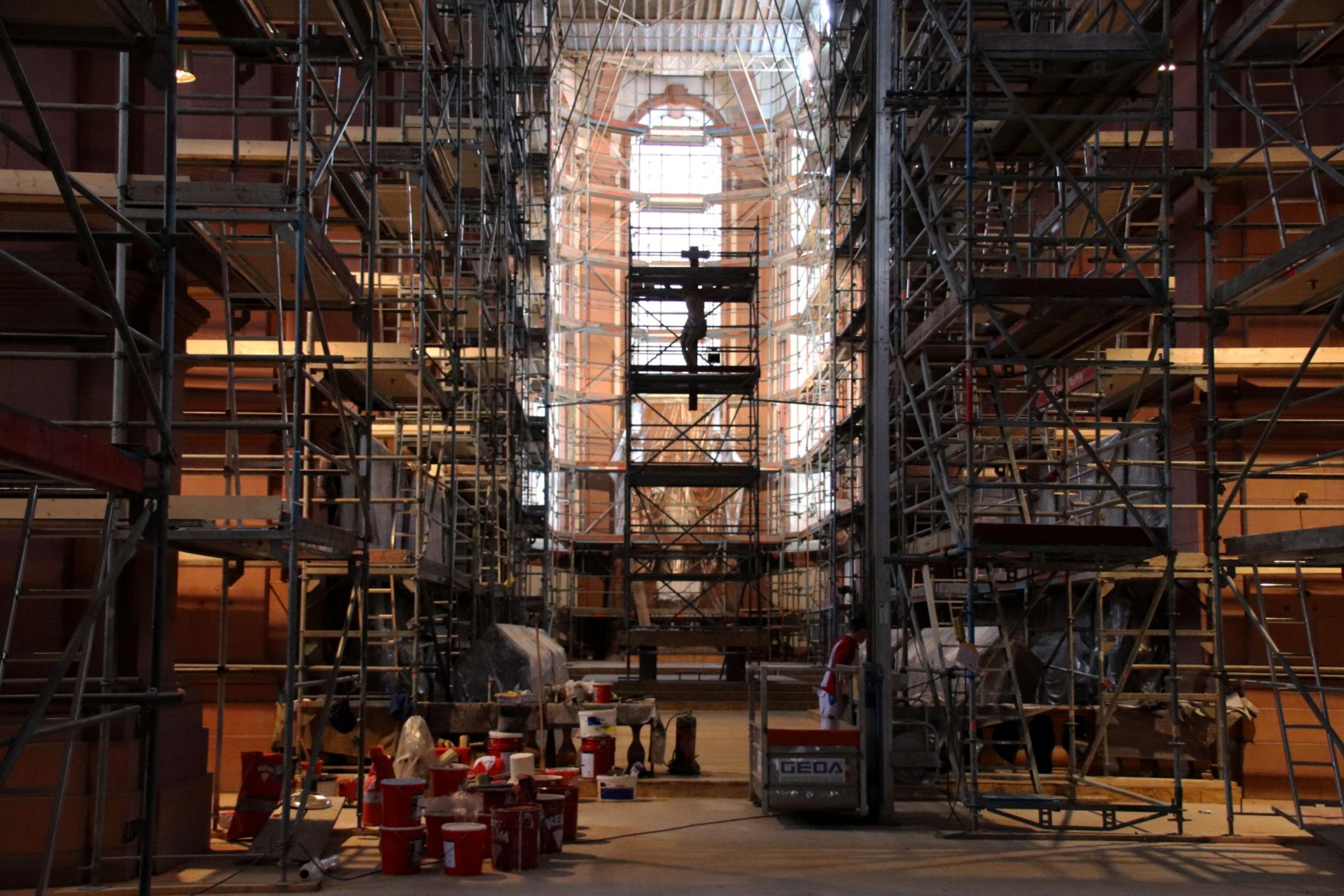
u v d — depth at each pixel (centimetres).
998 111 1071
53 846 630
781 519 3559
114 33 700
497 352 1773
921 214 1160
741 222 4184
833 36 1939
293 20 1166
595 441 4062
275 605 1343
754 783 1197
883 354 1155
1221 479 1113
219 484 1368
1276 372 1341
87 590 858
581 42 3988
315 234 875
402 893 806
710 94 4275
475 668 1447
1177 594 1380
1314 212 1395
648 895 804
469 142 1558
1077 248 1327
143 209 866
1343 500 1348
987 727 1328
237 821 993
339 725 1259
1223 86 1095
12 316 909
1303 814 1184
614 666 3167
